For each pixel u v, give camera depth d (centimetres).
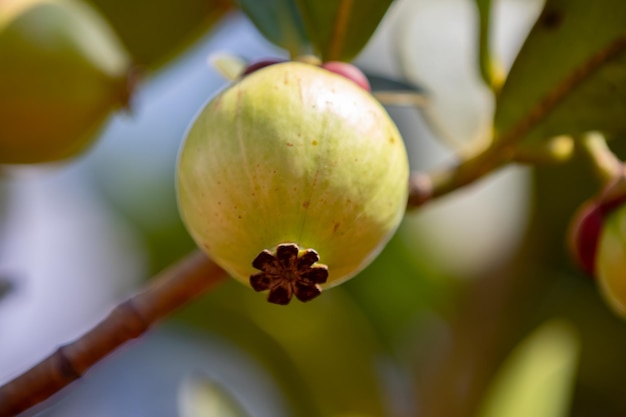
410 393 71
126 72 56
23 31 54
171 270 48
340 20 51
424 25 62
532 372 64
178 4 63
